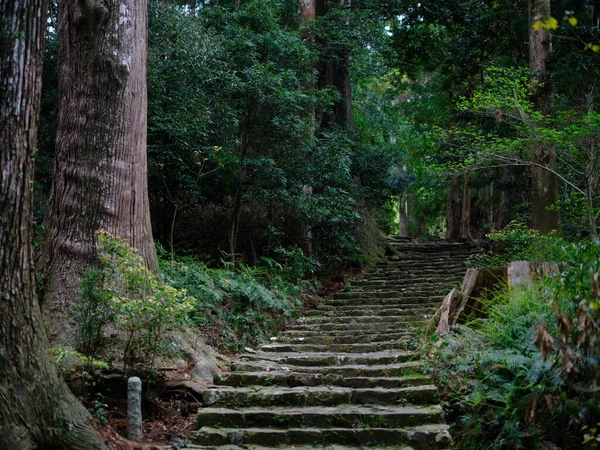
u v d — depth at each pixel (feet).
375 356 20.66
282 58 37.60
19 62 12.57
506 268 21.24
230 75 33.06
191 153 31.45
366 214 50.83
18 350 12.70
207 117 31.01
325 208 37.45
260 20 37.99
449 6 50.16
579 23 34.65
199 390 17.62
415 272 41.81
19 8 12.52
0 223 12.51
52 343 17.37
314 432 15.06
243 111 34.60
